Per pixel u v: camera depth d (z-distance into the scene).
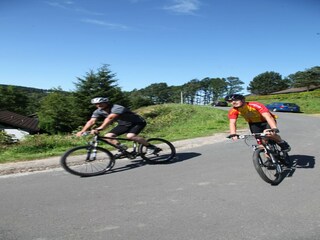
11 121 37.88
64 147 10.83
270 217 4.30
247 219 4.25
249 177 6.24
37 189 5.75
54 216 4.45
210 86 140.75
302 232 3.85
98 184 5.99
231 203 4.84
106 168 7.02
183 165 7.42
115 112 6.80
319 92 58.94
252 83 123.56
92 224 4.17
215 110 32.16
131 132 7.22
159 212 4.54
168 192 5.42
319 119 24.27
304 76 84.06
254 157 5.71
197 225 4.09
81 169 6.96
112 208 4.72
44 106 47.25
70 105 45.41
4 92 84.12
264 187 5.59
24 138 13.00
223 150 9.34
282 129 15.87
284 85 119.56
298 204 4.76
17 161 8.25
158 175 6.54
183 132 15.33
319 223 4.10
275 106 43.09
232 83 137.12
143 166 7.38
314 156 8.09
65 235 3.87
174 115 29.02
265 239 3.69
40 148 10.49
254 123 6.30
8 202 5.06
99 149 6.90
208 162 7.70
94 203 4.95
